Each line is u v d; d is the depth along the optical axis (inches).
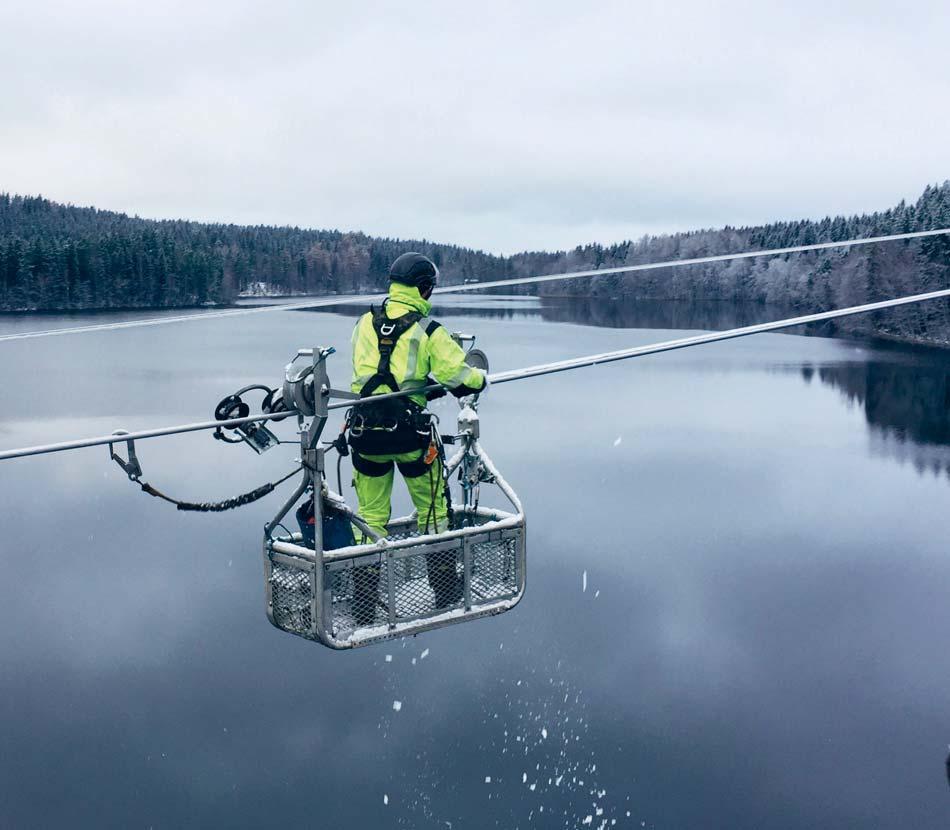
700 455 2060.8
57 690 1188.5
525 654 1248.2
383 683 1216.2
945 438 2224.4
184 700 1171.3
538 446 2132.1
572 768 1026.1
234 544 1664.6
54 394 2571.4
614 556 1489.9
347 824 977.5
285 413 200.5
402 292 214.4
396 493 1603.1
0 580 1487.5
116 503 1856.5
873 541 1563.7
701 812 929.5
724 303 5319.9
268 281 6776.6
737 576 1422.2
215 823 970.7
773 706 1108.5
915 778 971.9
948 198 3627.0
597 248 5994.1
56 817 977.5
